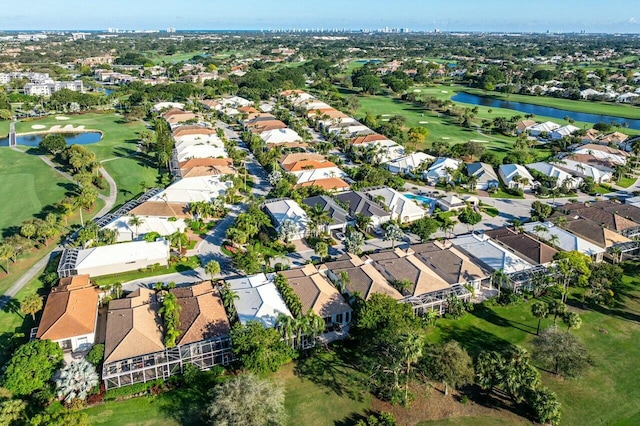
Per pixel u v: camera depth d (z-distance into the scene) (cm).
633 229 12356
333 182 15225
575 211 13375
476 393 6994
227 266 10494
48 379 6694
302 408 6638
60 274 9619
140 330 7519
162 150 17562
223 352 7438
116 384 6888
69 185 15138
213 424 5900
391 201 13650
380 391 6988
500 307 9231
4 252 9875
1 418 5781
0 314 8569
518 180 15725
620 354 7875
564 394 6969
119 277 9950
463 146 18962
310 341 7912
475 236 11569
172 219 12125
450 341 7400
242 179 16150
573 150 19912
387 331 7288
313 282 9050
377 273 9581
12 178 15600
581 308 9219
